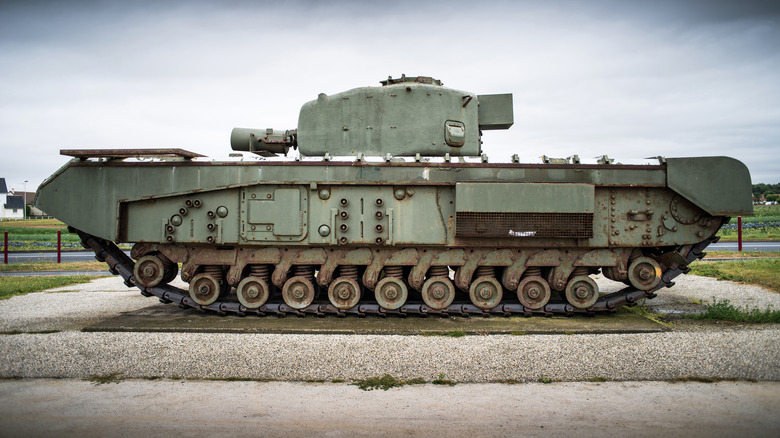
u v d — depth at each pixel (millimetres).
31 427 4637
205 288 9047
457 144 9633
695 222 8734
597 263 8969
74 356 6582
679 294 11453
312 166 8672
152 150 8656
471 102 10023
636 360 6289
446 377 5883
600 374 5938
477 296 9016
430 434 4445
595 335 7566
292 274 9570
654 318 8812
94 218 8828
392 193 8742
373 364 6273
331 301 9062
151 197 8758
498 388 5582
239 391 5535
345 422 4715
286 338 7477
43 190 8898
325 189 8742
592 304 8945
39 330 8008
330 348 6887
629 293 9070
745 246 22828
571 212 8414
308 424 4672
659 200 8797
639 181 8609
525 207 8398
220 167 8750
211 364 6312
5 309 9969
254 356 6566
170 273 9477
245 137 10469
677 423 4645
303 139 9812
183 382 5820
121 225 8883
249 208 8758
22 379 5945
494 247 8898
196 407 5094
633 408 4992
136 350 6812
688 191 8461
